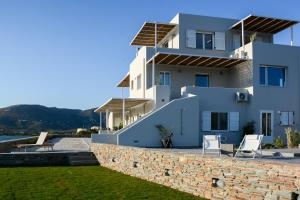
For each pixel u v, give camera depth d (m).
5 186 12.05
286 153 16.33
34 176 14.45
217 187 9.72
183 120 24.77
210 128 26.39
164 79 29.70
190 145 24.81
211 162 9.98
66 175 14.80
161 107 24.42
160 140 24.12
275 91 27.80
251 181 8.57
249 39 32.06
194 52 30.27
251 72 27.44
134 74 33.69
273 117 27.55
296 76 28.55
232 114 27.00
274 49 28.06
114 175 14.91
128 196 10.35
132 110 34.19
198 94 26.38
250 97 27.25
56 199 10.02
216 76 30.73
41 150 23.30
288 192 7.51
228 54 31.06
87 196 10.39
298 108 28.36
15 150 24.30
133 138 23.69
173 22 31.28
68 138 43.41
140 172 14.13
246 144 14.34
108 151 18.02
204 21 30.77
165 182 12.25
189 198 10.08
